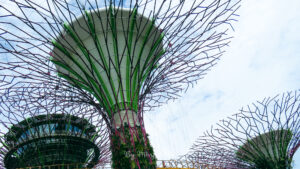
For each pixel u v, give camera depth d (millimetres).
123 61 19328
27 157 24984
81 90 19188
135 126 17578
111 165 17094
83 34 19531
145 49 20688
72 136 25844
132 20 19578
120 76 17469
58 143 25422
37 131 24844
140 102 19047
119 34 19891
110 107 18250
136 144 16828
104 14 19156
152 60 18641
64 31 17391
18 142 25094
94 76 17625
